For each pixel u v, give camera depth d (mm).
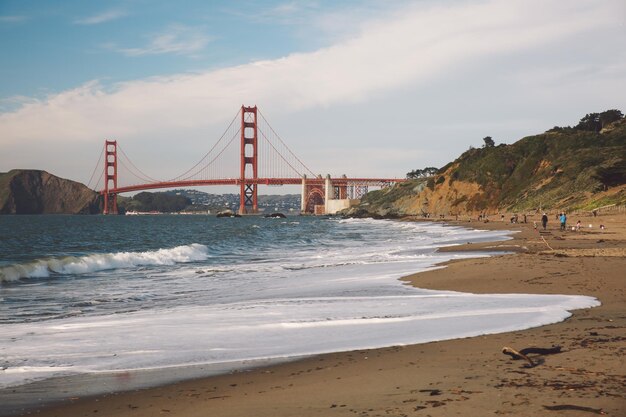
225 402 6719
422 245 41656
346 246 43344
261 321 12211
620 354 8094
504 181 144875
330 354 9156
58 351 9750
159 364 8805
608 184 93938
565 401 6066
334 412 6082
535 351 8406
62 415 6461
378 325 11430
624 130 141000
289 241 51781
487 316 12016
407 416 5805
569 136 143125
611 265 19922
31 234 76000
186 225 115375
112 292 18516
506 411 5812
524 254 25297
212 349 9742
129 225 117875
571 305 12969
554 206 101375
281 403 6547
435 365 8039
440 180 162500
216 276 22953
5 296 17703
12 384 7793
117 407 6691
